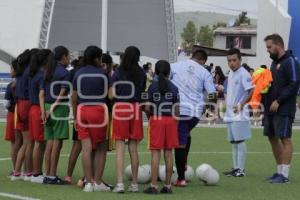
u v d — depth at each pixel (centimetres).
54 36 7719
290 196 1788
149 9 7650
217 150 2958
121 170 1809
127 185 1947
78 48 7681
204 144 3212
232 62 2169
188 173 2044
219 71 4434
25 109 1981
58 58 1930
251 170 2338
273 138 2084
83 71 1814
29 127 1980
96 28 7706
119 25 7731
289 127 2028
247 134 2178
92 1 7681
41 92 1922
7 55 7575
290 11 7606
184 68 1994
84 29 7719
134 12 7712
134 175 1830
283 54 2041
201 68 2002
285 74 2011
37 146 1969
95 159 1853
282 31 7400
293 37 7519
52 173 1967
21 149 2028
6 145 2980
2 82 6619
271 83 2061
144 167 2017
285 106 2017
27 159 2017
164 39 7638
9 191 1812
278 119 2027
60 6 7662
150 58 7544
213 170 1995
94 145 1845
